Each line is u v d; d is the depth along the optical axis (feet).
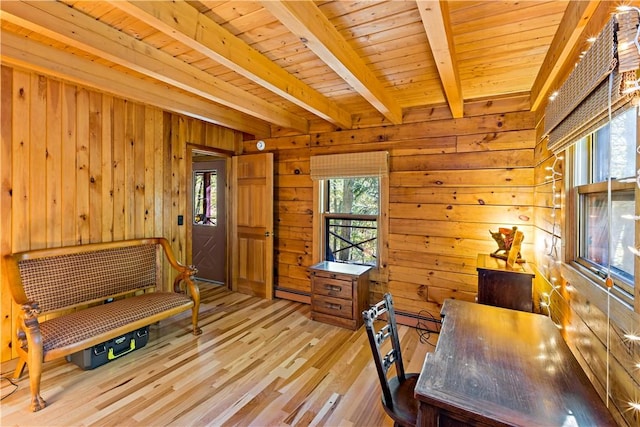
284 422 6.15
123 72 8.63
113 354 8.31
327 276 11.09
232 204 14.89
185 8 5.41
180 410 6.46
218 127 14.05
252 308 12.61
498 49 6.71
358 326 10.68
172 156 12.03
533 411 3.17
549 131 6.85
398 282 11.34
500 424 3.02
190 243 12.71
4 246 7.94
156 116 11.46
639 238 3.27
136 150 10.82
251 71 7.06
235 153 14.94
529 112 9.32
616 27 3.36
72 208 9.17
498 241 8.86
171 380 7.51
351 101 10.73
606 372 4.13
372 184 12.12
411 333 10.35
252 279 14.29
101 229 9.86
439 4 4.39
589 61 4.21
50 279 8.23
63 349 6.93
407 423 4.45
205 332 10.28
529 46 6.57
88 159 9.53
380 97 8.66
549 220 7.32
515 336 4.89
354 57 6.90
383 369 4.86
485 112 9.92
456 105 8.75
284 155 13.97
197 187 17.16
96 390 7.09
